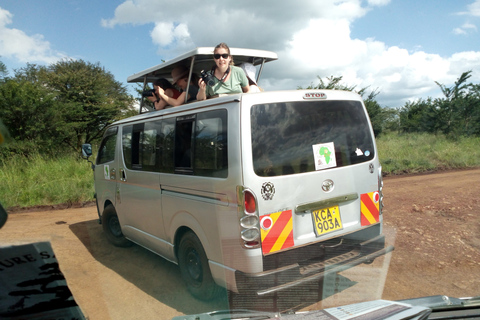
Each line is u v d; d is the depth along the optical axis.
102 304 2.75
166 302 3.22
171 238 3.83
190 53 4.14
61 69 19.06
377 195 3.79
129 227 4.69
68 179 9.78
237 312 2.85
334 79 18.30
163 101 4.64
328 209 3.41
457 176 10.31
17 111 10.97
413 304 2.39
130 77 5.31
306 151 3.30
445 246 4.71
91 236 5.20
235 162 3.02
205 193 3.31
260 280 2.95
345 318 2.15
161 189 3.97
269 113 3.18
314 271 3.18
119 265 3.78
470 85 20.42
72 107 16.00
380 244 3.69
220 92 4.21
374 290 3.50
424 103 25.91
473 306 2.38
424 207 6.65
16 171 8.80
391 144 17.05
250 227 2.95
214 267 3.22
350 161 3.59
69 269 2.83
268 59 5.01
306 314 2.38
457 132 19.36
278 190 3.08
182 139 3.66
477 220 5.68
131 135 4.68
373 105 21.39
